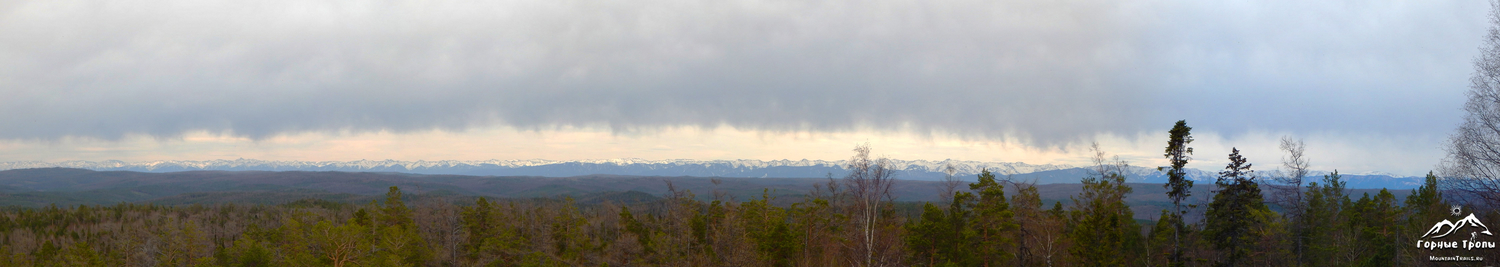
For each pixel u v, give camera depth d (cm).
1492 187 3738
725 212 8831
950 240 7138
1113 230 6212
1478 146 3750
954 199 7400
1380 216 7525
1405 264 6288
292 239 7856
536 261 8319
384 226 9125
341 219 13488
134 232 9825
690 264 7931
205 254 8562
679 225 8419
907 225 7925
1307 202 6925
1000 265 7219
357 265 7275
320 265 7088
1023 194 7012
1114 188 6812
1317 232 6856
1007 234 7138
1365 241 7056
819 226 8350
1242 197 6303
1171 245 6781
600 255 8794
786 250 7806
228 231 12331
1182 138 6150
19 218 14575
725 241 7906
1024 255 6969
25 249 12144
